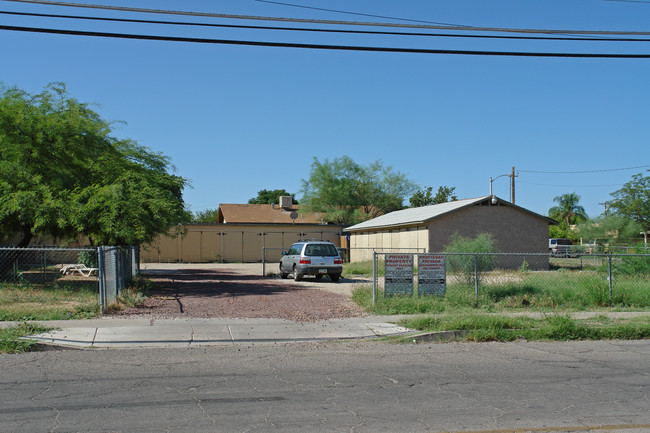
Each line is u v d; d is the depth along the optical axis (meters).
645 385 7.23
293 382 7.33
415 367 8.29
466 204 30.34
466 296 14.89
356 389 6.98
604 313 13.59
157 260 43.69
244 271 31.70
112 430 5.36
